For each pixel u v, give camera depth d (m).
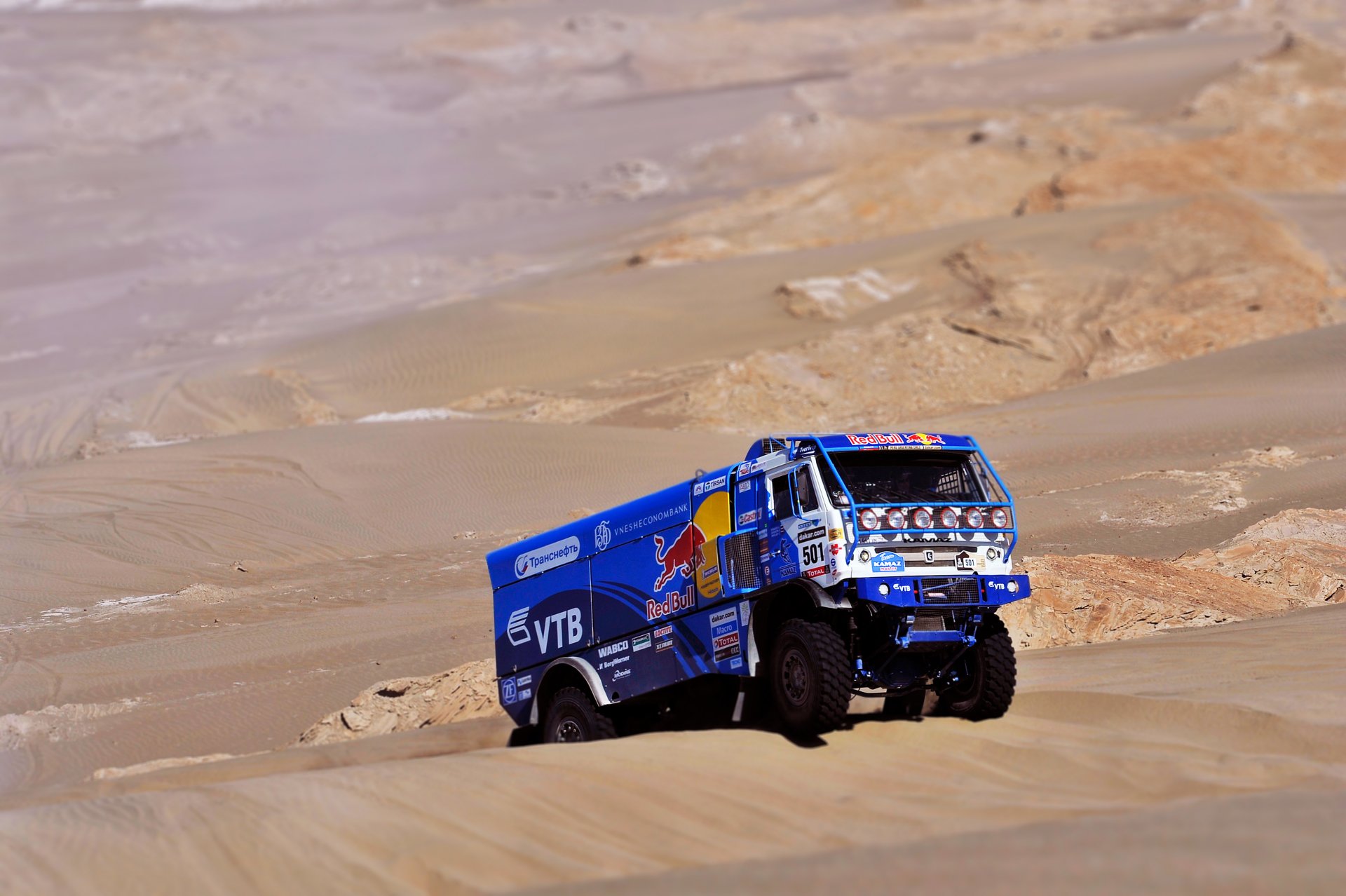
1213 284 85.69
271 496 50.97
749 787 11.82
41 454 71.62
